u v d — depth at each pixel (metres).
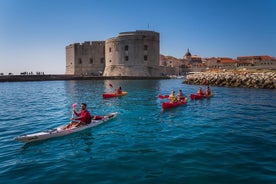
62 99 25.64
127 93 30.75
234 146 8.98
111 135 10.98
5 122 14.23
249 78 39.66
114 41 82.25
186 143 9.46
